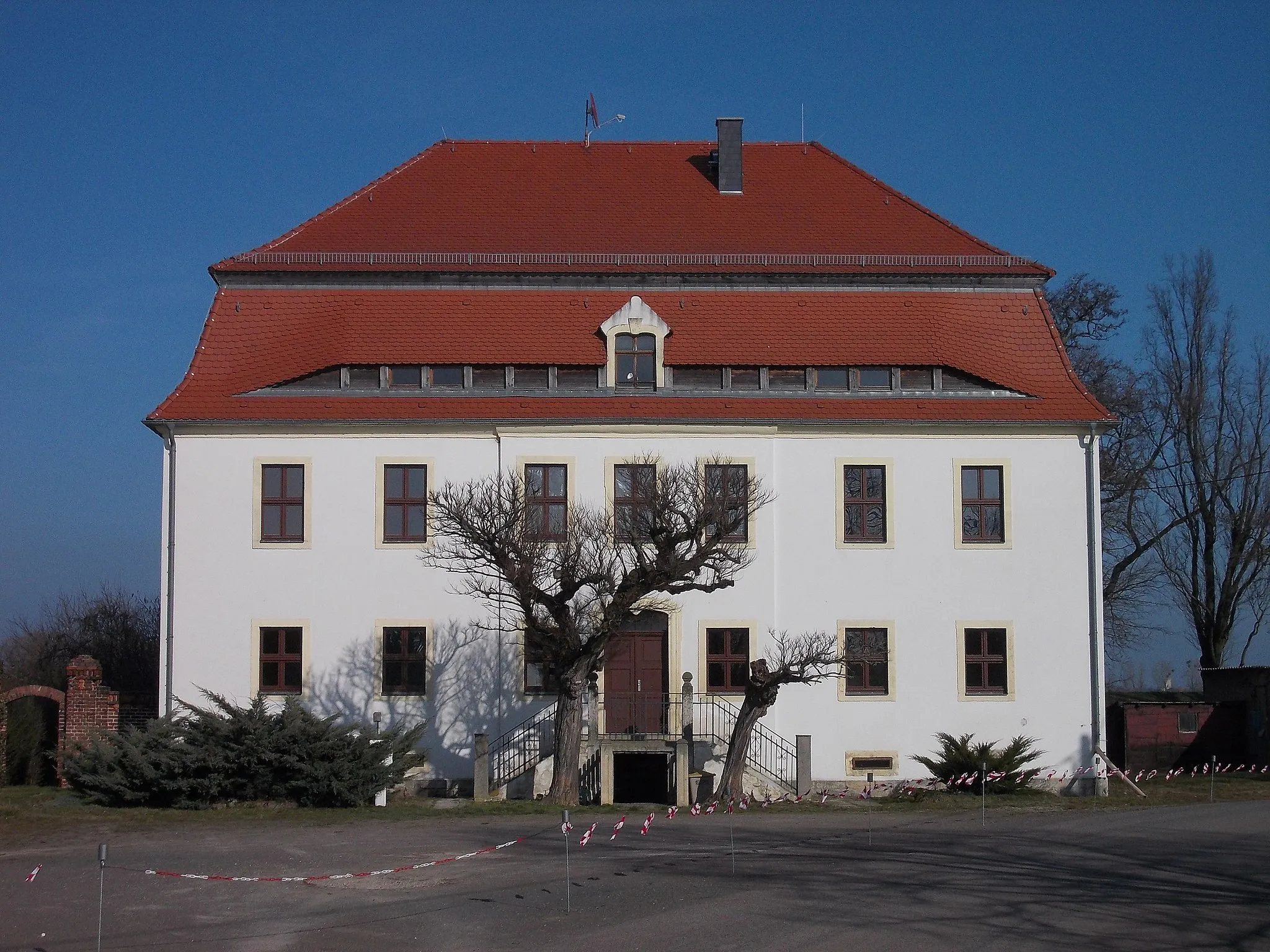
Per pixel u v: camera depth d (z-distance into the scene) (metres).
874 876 18.00
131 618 47.91
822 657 28.00
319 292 33.88
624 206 37.25
